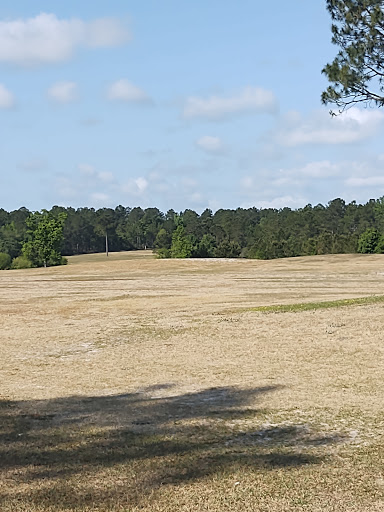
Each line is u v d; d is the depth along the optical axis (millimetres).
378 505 6520
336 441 8789
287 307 22750
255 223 156375
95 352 17359
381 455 8070
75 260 116000
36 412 10945
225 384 12805
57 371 14945
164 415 10547
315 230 123500
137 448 8688
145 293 35312
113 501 6715
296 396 11508
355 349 15227
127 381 13547
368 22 22625
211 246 115000
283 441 8891
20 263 92688
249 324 19766
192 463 7938
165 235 122562
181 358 15797
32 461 8188
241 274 51062
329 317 19594
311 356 14969
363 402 10859
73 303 30875
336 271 50312
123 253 135000
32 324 23672
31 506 6590
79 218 144625
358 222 127250
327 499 6695
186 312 24703
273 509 6484
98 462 8086
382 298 23469
